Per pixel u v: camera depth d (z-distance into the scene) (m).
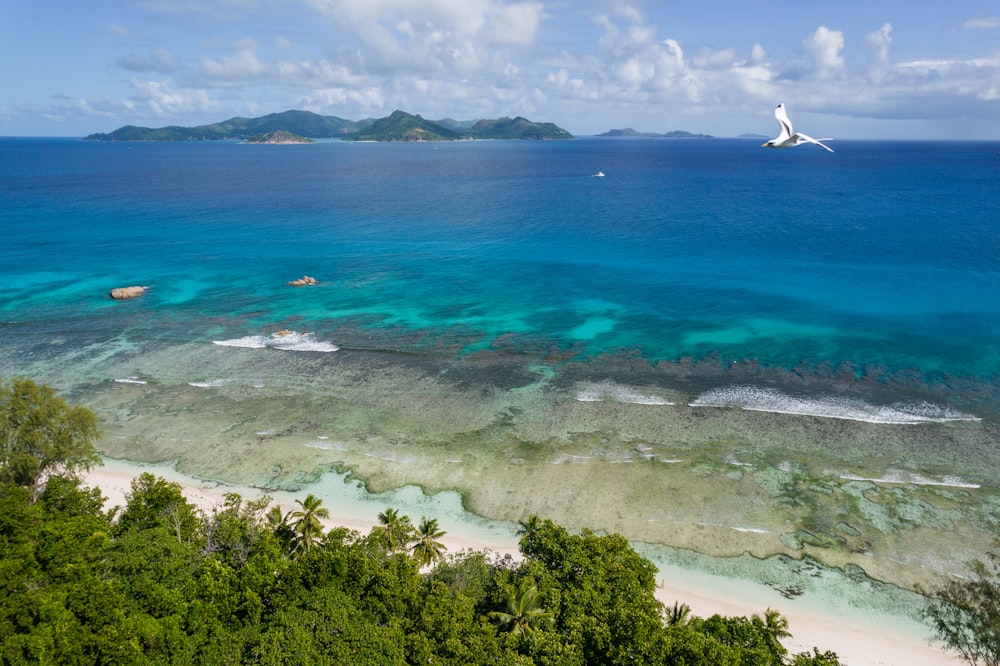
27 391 46.75
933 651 35.94
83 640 28.61
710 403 62.44
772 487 49.75
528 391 66.06
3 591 31.83
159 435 58.44
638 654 29.69
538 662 30.17
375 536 39.09
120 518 42.91
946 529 44.78
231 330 83.88
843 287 94.62
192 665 29.36
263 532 40.22
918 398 62.19
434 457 54.91
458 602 34.03
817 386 65.25
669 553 43.47
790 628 37.41
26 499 41.69
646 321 84.31
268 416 61.75
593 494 49.59
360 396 65.62
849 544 43.81
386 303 93.69
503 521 46.97
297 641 29.69
